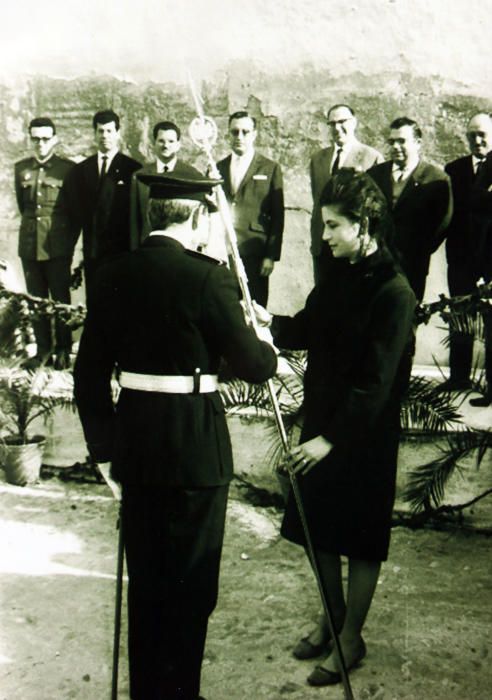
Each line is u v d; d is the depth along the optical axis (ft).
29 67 17.92
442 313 12.02
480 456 11.85
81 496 13.79
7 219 18.80
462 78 15.20
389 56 15.49
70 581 10.62
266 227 15.38
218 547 7.42
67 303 17.11
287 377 13.91
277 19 16.11
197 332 7.02
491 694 8.21
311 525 8.27
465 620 9.73
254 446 13.28
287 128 16.39
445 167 14.25
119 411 7.38
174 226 7.19
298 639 9.27
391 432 8.20
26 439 14.39
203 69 16.75
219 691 8.27
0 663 8.73
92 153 17.97
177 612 7.34
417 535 12.25
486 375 12.96
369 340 7.73
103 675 8.55
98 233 16.24
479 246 13.53
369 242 7.75
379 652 9.00
